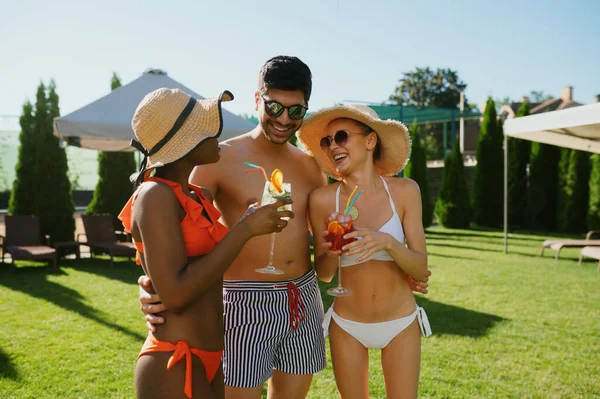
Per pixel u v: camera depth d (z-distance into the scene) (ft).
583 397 12.94
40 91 36.83
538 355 15.96
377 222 8.38
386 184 8.56
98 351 16.06
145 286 6.06
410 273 7.95
